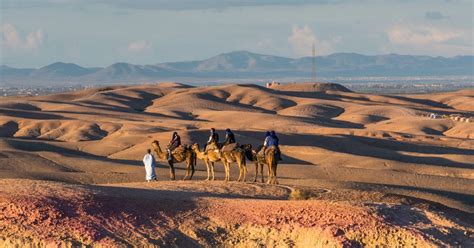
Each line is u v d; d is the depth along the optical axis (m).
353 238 33.00
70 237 32.66
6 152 99.12
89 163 94.50
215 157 55.72
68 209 34.78
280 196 47.66
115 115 184.12
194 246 34.09
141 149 111.88
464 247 33.12
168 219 35.78
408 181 85.81
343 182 66.12
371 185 66.62
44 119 165.12
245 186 50.22
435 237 33.25
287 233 34.06
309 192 45.22
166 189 47.56
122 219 34.91
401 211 35.97
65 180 73.31
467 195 70.19
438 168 98.56
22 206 34.28
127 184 51.44
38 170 89.69
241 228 35.16
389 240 32.84
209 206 37.84
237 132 129.50
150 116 189.25
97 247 32.47
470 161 111.56
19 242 32.09
